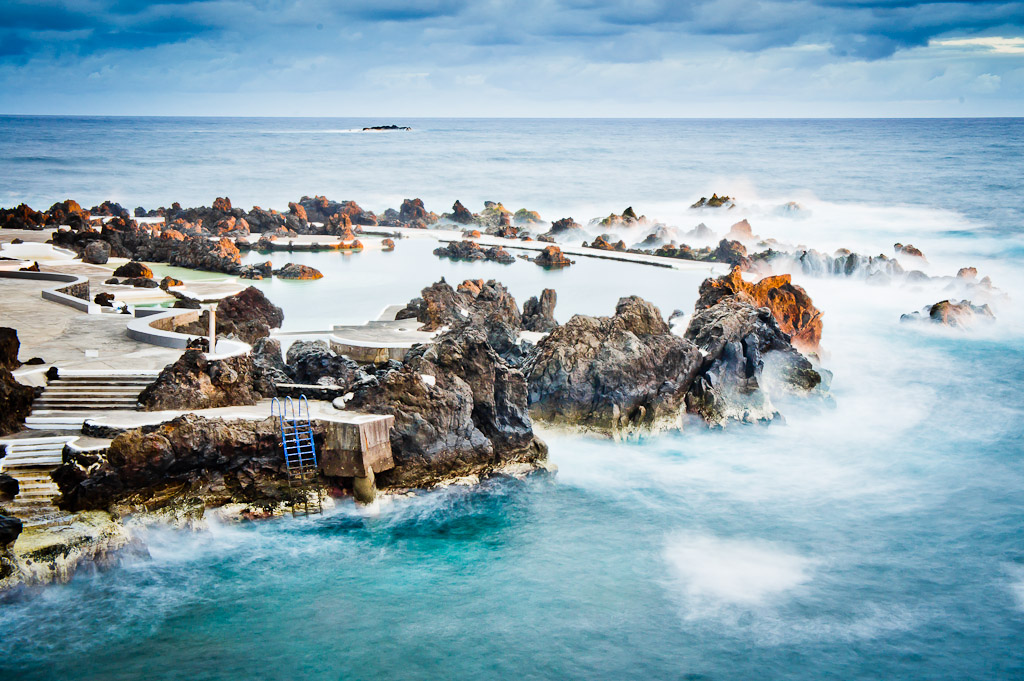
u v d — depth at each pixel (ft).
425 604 84.12
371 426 99.25
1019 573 91.97
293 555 91.81
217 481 95.45
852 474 117.29
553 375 127.95
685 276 267.59
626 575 90.38
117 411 102.27
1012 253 308.60
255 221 356.59
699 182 576.20
